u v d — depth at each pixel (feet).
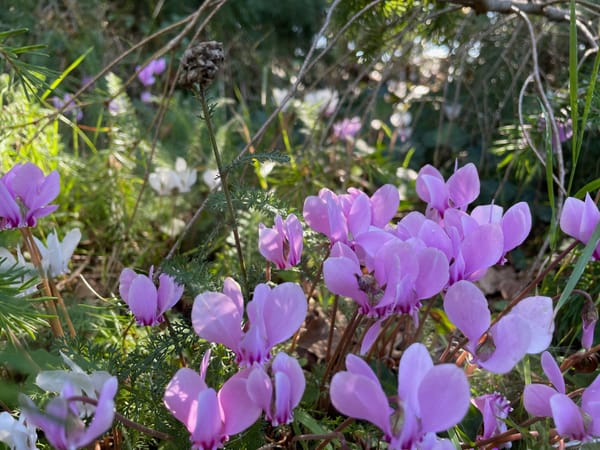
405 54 1.93
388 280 0.80
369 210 0.90
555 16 1.49
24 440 0.77
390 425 0.66
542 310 0.79
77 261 1.67
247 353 0.74
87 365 0.86
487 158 2.36
